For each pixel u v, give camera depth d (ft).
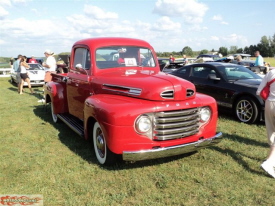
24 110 27.81
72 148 16.14
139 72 15.80
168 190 11.27
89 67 16.26
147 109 11.91
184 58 75.77
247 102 21.04
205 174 12.57
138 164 13.69
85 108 14.07
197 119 13.25
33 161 14.33
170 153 12.23
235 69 24.73
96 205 10.19
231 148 15.79
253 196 10.72
